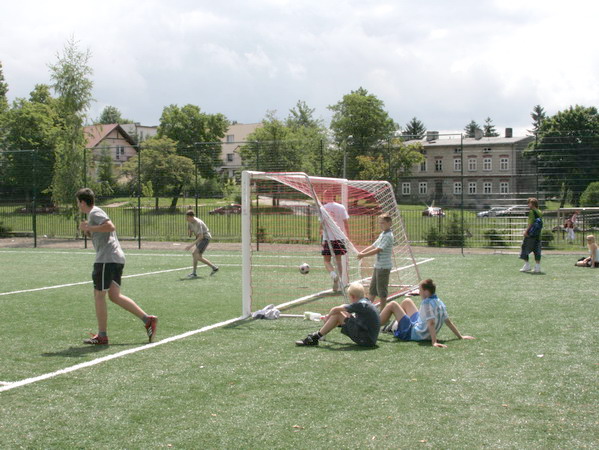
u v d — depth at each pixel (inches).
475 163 968.3
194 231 562.6
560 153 892.6
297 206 725.3
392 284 484.4
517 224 866.1
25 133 1982.0
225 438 175.9
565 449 166.4
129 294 460.4
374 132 2261.3
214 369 249.4
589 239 618.2
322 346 288.7
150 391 220.8
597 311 370.3
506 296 431.5
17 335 319.3
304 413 195.8
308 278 544.4
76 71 1130.0
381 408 199.8
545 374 237.0
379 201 481.7
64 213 1072.8
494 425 184.1
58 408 203.2
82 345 295.6
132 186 1062.4
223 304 414.9
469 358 261.9
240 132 3671.3
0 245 956.0
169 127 2753.4
